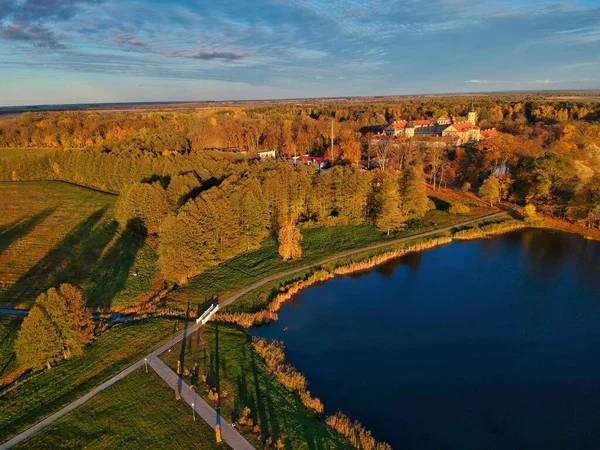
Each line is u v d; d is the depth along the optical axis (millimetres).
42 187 116812
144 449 33031
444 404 41250
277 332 53406
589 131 145125
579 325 55531
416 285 66875
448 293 64375
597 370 46719
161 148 140375
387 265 74188
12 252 70562
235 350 47094
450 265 74062
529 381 44875
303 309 59312
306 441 34594
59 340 42312
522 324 55875
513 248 81188
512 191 106750
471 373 46062
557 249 80500
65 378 41062
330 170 93312
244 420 35750
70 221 86812
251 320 54375
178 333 49688
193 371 42469
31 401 37875
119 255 71062
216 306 56469
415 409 40469
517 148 118625
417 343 51562
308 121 187500
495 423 38938
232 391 39906
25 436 33938
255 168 99125
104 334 48656
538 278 68812
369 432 35844
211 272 66812
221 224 69438
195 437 34031
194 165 101438
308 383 43719
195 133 162375
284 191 84875
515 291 64750
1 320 50562
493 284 67062
